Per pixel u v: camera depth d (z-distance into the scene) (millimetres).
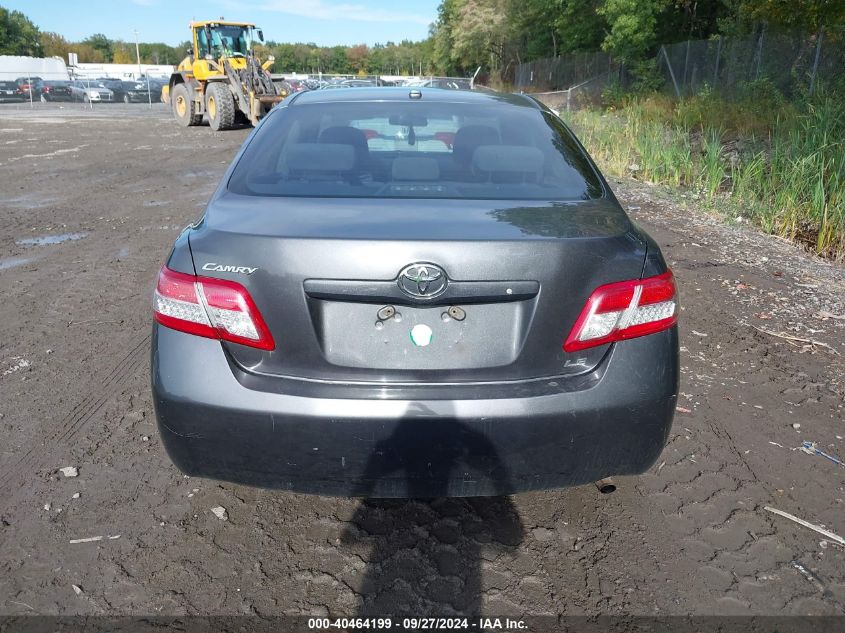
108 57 144750
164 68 95688
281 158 2807
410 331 2148
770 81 16672
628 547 2531
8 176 11594
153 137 19297
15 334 4582
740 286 5715
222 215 2395
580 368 2238
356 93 3402
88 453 3137
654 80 25078
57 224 7914
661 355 2279
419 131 2992
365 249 2082
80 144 17109
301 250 2111
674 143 12016
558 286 2152
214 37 21891
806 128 9469
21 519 2650
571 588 2328
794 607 2248
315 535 2598
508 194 2586
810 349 4426
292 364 2180
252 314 2160
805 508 2777
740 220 8305
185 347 2223
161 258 6453
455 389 2150
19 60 67438
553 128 3174
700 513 2734
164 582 2336
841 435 3365
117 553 2473
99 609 2207
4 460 3064
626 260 2248
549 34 48344
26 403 3613
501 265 2105
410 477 2186
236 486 2898
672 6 29531
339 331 2156
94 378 3928
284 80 22078
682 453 3174
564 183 2730
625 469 2318
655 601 2270
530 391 2162
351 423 2113
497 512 2742
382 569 2416
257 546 2529
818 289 5707
